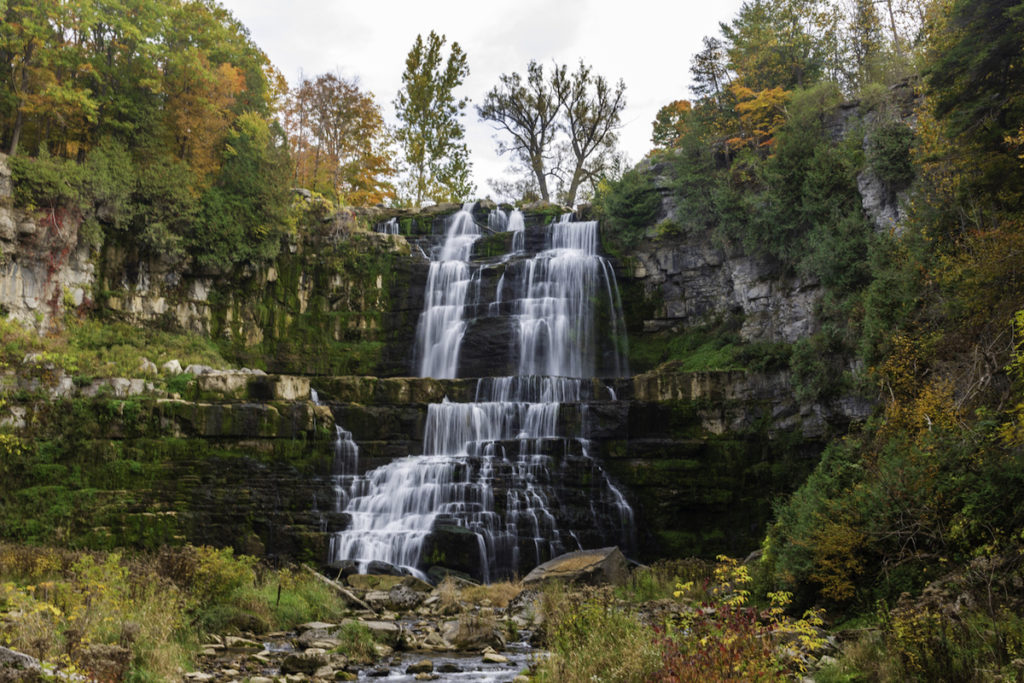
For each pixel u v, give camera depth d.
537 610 20.81
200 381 37.59
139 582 18.72
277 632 19.39
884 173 34.81
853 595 17.75
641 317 48.47
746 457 36.16
